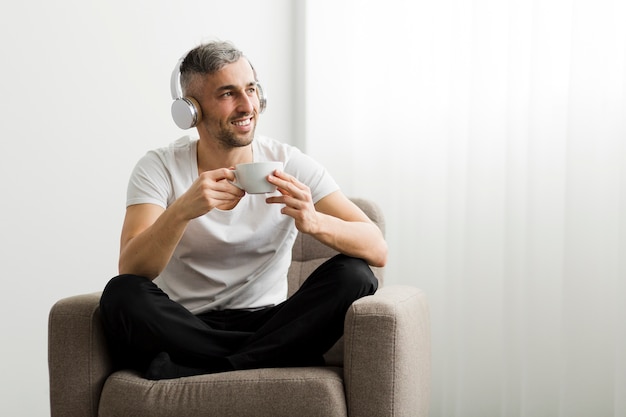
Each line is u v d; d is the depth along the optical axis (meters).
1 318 2.67
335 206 2.12
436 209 3.07
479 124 2.85
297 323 1.86
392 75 3.15
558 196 2.68
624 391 2.39
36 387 2.75
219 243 2.09
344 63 3.27
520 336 2.74
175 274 2.13
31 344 2.73
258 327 2.05
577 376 2.53
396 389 1.74
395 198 3.19
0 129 2.65
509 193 2.75
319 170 2.17
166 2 3.01
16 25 2.68
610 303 2.53
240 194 1.89
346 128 3.27
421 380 1.96
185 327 1.85
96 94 2.85
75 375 1.84
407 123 3.11
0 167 2.65
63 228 2.79
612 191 2.54
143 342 1.84
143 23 2.96
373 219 2.35
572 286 2.53
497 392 2.84
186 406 1.74
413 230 3.12
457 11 2.93
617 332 2.42
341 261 1.92
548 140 2.68
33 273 2.73
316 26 3.29
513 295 2.74
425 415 2.06
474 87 2.84
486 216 2.86
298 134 3.36
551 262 2.68
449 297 2.94
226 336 1.87
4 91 2.66
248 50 3.22
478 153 2.85
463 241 2.91
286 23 3.32
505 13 2.82
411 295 1.97
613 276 2.53
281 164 1.88
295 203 1.88
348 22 3.26
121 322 1.83
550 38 2.66
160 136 3.02
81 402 1.84
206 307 2.08
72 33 2.80
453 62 2.93
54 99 2.76
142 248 1.92
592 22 2.51
